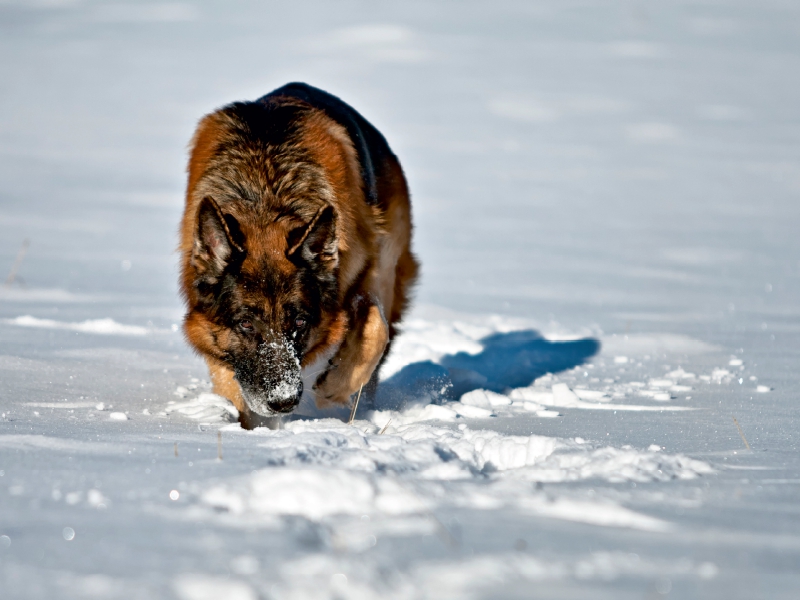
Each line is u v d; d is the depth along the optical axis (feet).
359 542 38.11
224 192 76.54
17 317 117.91
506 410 82.02
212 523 39.86
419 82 561.43
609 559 36.70
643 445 65.10
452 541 37.91
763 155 359.05
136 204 240.73
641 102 504.84
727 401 85.15
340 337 79.25
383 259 87.45
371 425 73.26
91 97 496.23
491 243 205.77
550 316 139.03
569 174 313.94
